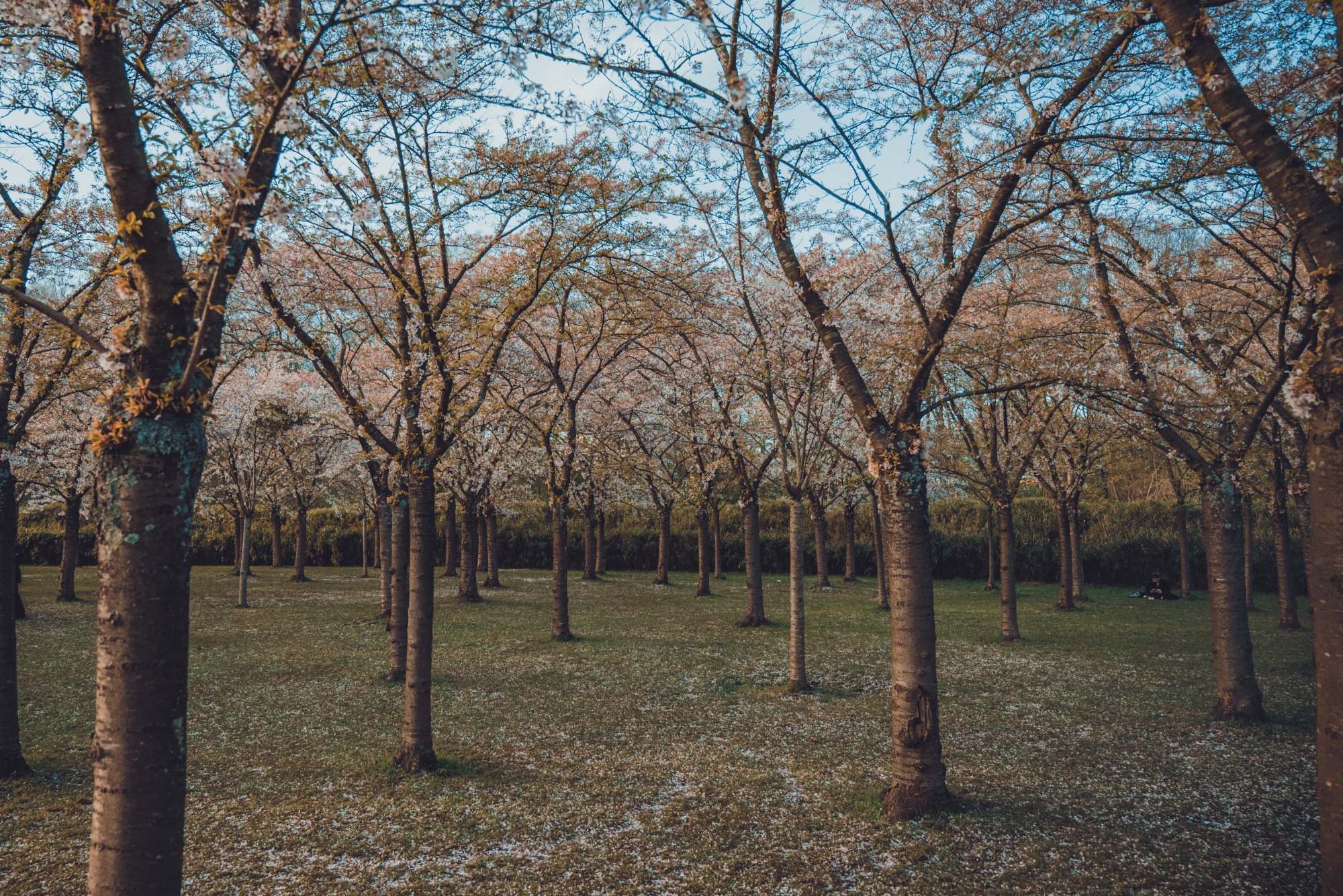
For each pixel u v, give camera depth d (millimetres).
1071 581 21750
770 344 11789
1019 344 10594
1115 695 10781
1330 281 3689
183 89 4445
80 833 6047
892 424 6512
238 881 5258
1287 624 17312
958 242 10492
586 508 29984
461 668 12766
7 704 7344
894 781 6504
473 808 6566
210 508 32312
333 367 7922
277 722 9312
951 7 7578
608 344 17047
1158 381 10758
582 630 17125
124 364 3229
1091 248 9492
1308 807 6438
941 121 5762
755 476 17062
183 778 3236
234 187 3258
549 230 8883
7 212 8117
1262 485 19062
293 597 23812
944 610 21000
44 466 19719
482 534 35844
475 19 4723
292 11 4008
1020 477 15656
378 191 7789
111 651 3100
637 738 8742
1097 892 4988
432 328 7676
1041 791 6832
